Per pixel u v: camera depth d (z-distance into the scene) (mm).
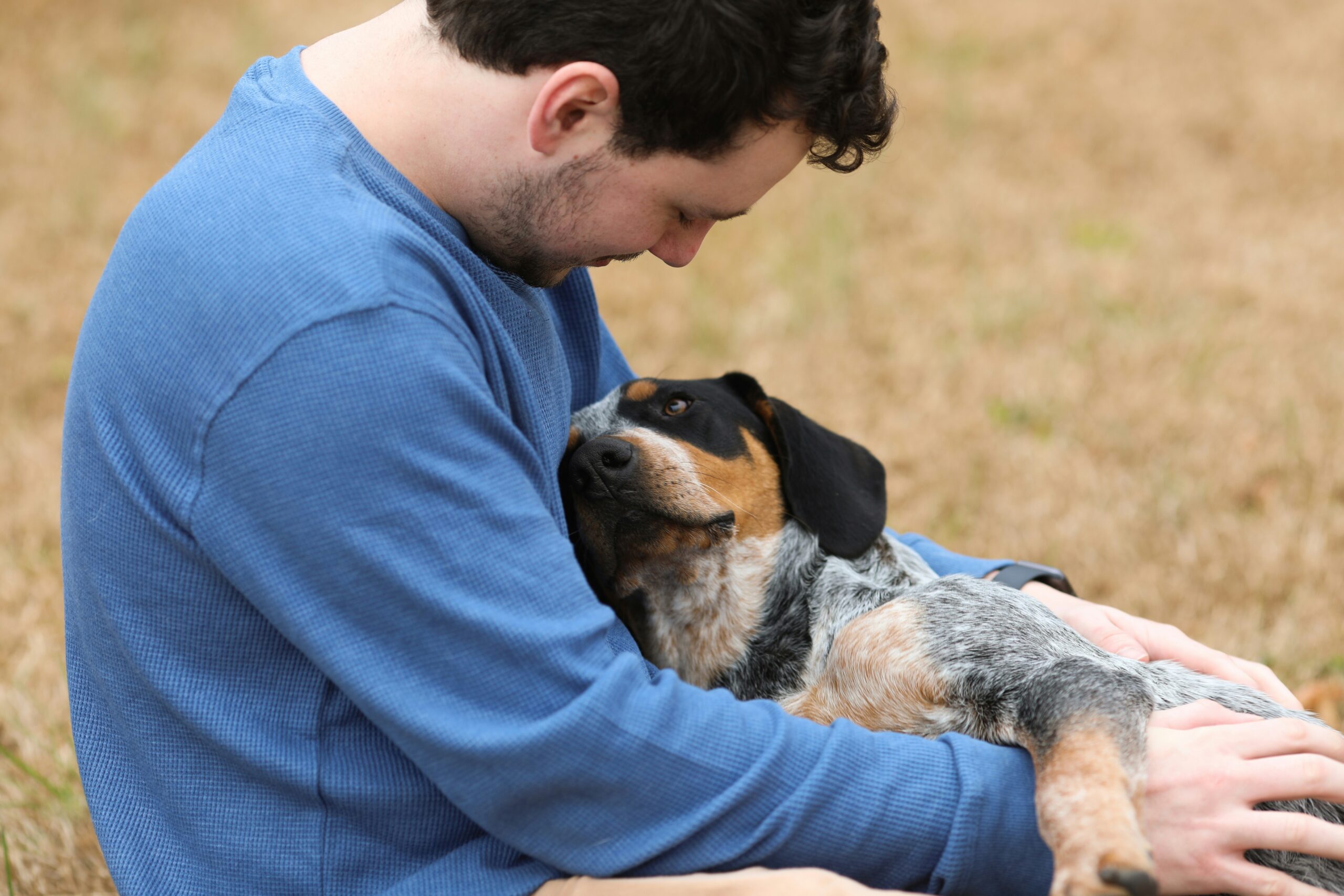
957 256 9047
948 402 6961
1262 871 2393
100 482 2373
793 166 2516
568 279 3379
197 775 2486
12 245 9117
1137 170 10594
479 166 2408
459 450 2211
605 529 3320
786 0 2238
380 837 2477
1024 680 2865
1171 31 14102
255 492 2166
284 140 2344
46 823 4117
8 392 7234
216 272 2203
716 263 8977
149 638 2404
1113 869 2193
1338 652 4777
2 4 13898
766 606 3557
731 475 3490
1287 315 7773
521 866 2457
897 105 2619
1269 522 5617
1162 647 3367
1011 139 11383
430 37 2416
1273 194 9953
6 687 4785
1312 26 14102
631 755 2250
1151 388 6887
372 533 2160
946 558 3916
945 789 2430
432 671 2219
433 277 2324
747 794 2318
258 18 14086
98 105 11773
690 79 2244
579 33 2242
